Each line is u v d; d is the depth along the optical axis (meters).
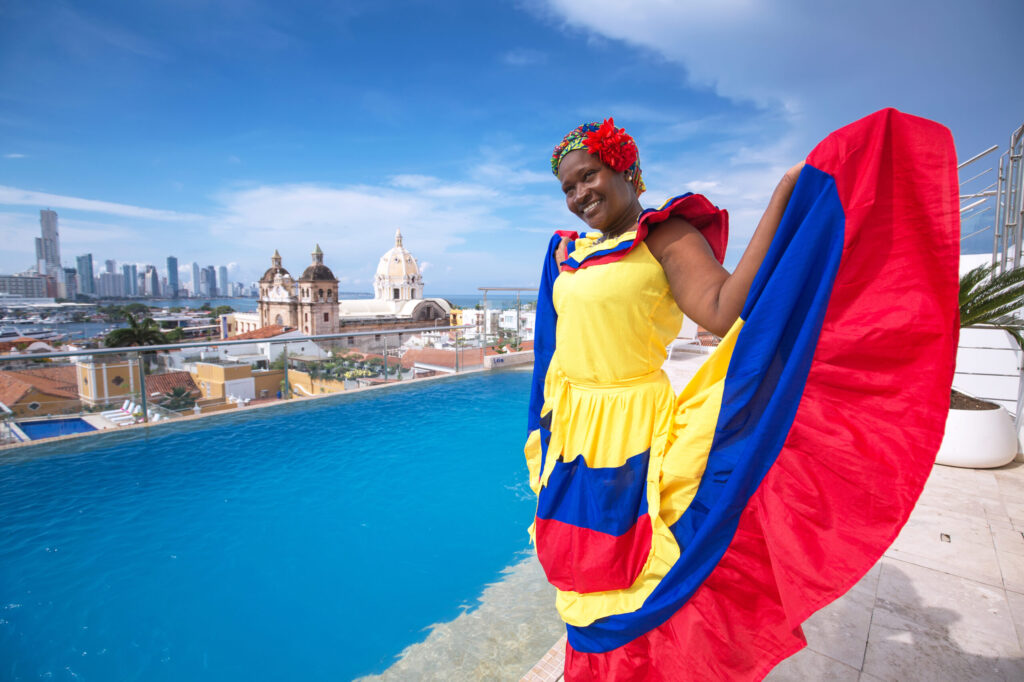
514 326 13.79
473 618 2.53
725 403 0.99
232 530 3.53
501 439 5.75
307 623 2.53
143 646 2.38
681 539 1.05
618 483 1.11
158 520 3.68
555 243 1.44
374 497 4.11
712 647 0.97
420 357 10.70
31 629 2.50
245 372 7.56
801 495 0.92
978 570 2.47
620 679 1.06
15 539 3.39
